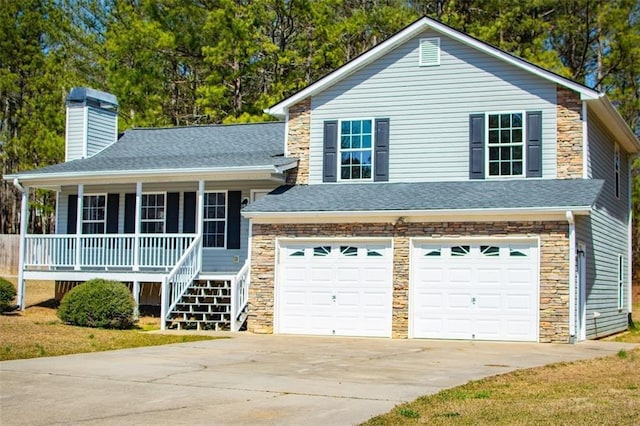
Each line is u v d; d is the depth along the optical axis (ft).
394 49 72.90
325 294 67.72
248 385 38.42
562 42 133.80
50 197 146.92
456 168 70.44
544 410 31.86
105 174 78.23
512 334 62.28
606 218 76.89
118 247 82.53
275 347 56.24
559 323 60.95
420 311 64.95
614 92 122.21
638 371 44.04
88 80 143.64
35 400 34.30
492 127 69.82
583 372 43.68
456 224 64.39
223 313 70.54
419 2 141.38
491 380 40.32
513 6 129.49
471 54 70.69
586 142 67.36
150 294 84.99
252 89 135.85
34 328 62.03
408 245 65.62
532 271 62.18
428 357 50.85
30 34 147.02
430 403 33.53
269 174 74.43
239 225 82.43
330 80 73.92
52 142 131.03
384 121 72.74
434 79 71.61
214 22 123.75
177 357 49.55
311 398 34.91
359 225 67.10
